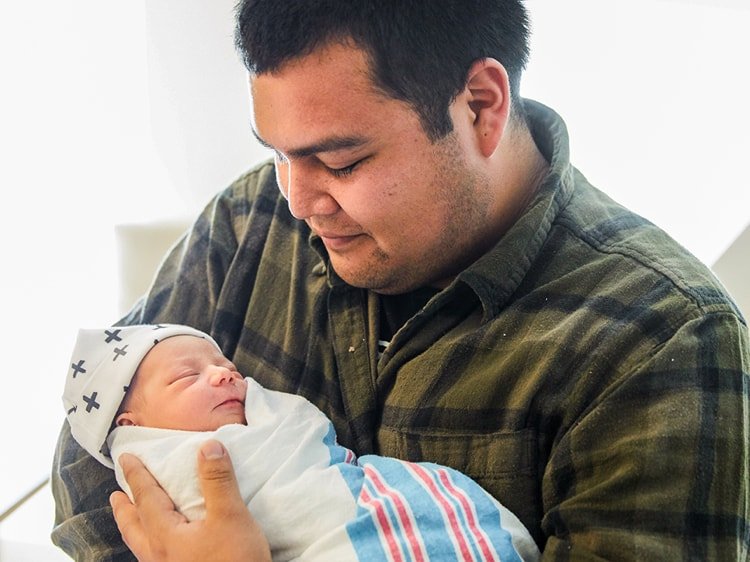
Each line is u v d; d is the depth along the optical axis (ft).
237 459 2.96
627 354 2.63
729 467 2.46
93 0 5.60
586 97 5.27
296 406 3.20
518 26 2.82
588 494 2.53
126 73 5.84
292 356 3.37
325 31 2.37
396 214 2.72
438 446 2.92
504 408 2.82
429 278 3.07
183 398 3.17
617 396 2.57
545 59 5.25
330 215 2.76
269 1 2.41
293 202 2.74
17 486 5.08
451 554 2.57
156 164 6.14
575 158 5.34
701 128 5.12
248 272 3.58
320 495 2.83
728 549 2.42
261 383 3.43
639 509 2.43
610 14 5.10
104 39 5.71
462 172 2.77
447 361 2.95
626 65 5.17
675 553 2.38
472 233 2.95
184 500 2.84
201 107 6.00
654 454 2.45
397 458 3.03
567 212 3.08
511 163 3.03
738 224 4.77
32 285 5.67
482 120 2.77
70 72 5.67
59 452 3.47
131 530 2.90
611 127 5.27
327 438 3.14
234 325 3.56
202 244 3.76
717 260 4.35
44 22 5.49
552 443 2.75
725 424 2.49
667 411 2.49
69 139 5.76
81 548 3.16
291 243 3.54
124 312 4.86
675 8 5.02
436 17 2.51
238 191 3.80
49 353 5.71
